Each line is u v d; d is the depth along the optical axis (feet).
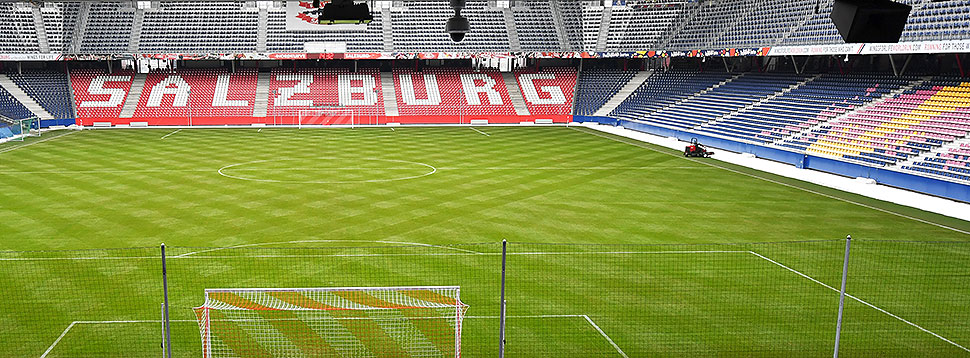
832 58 176.55
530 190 99.30
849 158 118.01
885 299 53.26
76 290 54.19
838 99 152.15
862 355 43.57
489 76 234.79
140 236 71.26
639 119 196.95
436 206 87.56
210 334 45.37
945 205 90.68
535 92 227.20
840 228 76.74
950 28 134.72
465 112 216.95
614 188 101.50
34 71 211.20
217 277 57.88
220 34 222.89
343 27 229.45
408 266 61.26
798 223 79.20
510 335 46.44
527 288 55.36
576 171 117.60
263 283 56.54
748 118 162.50
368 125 207.31
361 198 92.27
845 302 52.54
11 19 209.87
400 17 234.17
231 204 87.66
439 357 43.04
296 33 225.97
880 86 148.87
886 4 39.50
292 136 174.09
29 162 122.93
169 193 94.63
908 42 130.93
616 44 227.40
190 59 215.92
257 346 44.09
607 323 48.47
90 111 201.87
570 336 46.34
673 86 208.54
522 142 161.68
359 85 226.17
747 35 185.37
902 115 132.05
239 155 134.92
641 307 51.47
